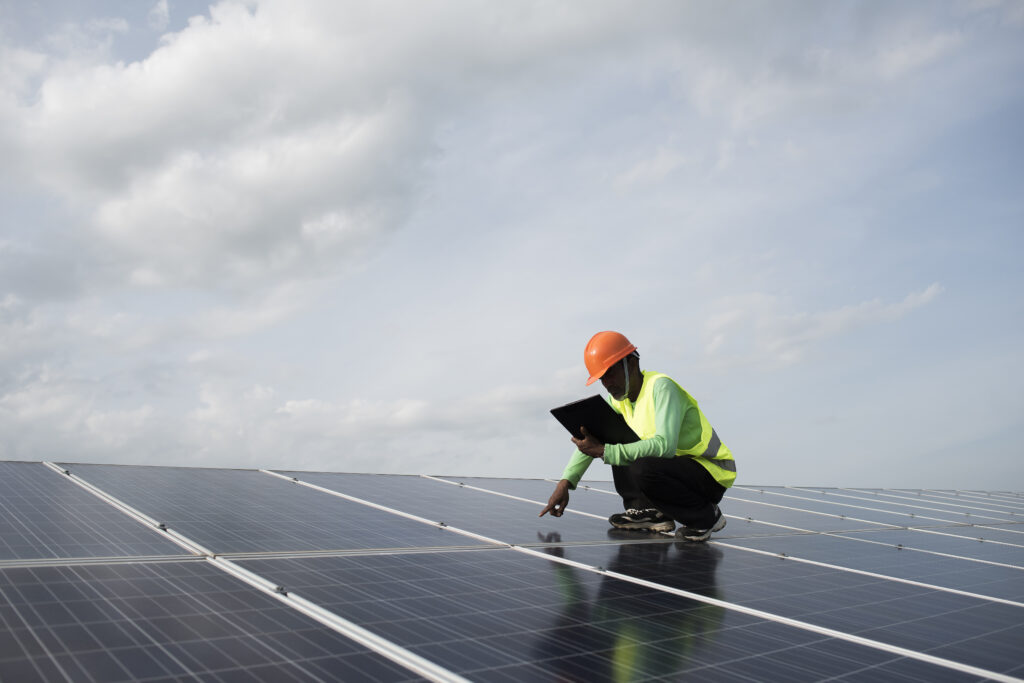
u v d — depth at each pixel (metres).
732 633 3.03
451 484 8.57
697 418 6.15
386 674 2.28
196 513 5.01
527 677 2.36
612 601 3.46
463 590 3.47
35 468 6.75
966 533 7.72
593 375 6.23
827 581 4.36
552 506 6.29
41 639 2.35
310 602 3.01
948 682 2.58
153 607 2.78
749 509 8.52
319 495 6.53
